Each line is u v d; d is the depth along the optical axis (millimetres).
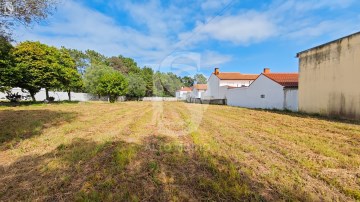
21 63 19250
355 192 2844
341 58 10680
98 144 5133
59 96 36094
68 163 3867
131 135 6301
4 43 6512
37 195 2795
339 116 10820
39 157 4281
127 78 40906
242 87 23078
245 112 14562
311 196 2775
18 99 24250
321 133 6848
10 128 7266
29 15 5969
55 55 24703
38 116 10727
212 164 3811
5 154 4504
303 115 12328
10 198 2729
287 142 5621
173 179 3275
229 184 3096
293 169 3672
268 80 18094
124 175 3395
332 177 3363
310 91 12984
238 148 5043
